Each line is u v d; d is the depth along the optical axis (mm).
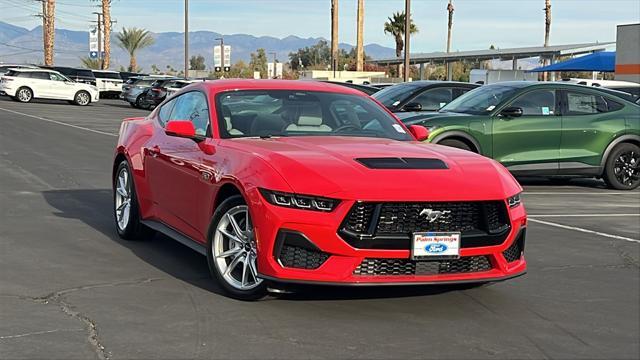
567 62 38219
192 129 6094
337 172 5059
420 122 11758
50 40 60219
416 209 4996
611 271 6750
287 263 5016
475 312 5348
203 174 5859
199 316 5098
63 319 4996
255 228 5113
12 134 19844
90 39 71062
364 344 4625
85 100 39938
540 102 12266
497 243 5199
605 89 12906
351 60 70062
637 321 5258
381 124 6582
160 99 37250
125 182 7621
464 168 5402
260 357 4371
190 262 6648
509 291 5949
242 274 5531
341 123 6434
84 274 6172
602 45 40094
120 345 4527
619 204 11031
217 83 6711
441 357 4445
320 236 4887
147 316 5086
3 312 5121
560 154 12234
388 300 5543
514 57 43844
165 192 6660
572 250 7621
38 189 10750
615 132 12523
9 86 38781
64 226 8156
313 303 5414
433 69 65375
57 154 15430
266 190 5062
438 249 5000
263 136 6090
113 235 7770
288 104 6496
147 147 7062
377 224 4922
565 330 5016
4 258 6660
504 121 11922
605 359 4496
